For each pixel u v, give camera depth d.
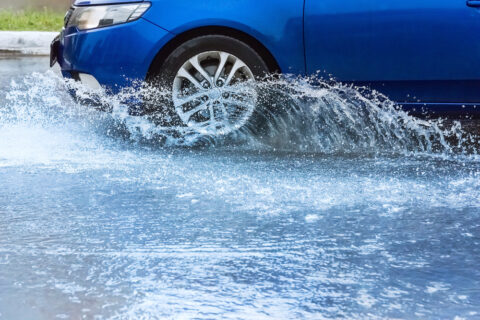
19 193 3.95
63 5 18.69
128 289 2.62
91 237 3.20
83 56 5.25
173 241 3.15
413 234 3.26
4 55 11.72
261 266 2.86
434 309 2.46
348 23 5.00
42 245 3.10
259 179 4.28
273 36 5.05
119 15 5.18
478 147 5.28
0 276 2.75
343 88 5.11
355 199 3.85
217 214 3.55
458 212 3.62
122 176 4.34
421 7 4.95
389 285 2.67
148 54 5.13
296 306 2.48
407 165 4.70
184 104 5.25
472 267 2.86
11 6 18.45
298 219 3.48
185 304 2.49
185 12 5.11
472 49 4.95
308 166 4.64
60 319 2.37
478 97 5.06
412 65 5.00
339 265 2.87
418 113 5.16
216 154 4.99
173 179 4.27
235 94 5.21
